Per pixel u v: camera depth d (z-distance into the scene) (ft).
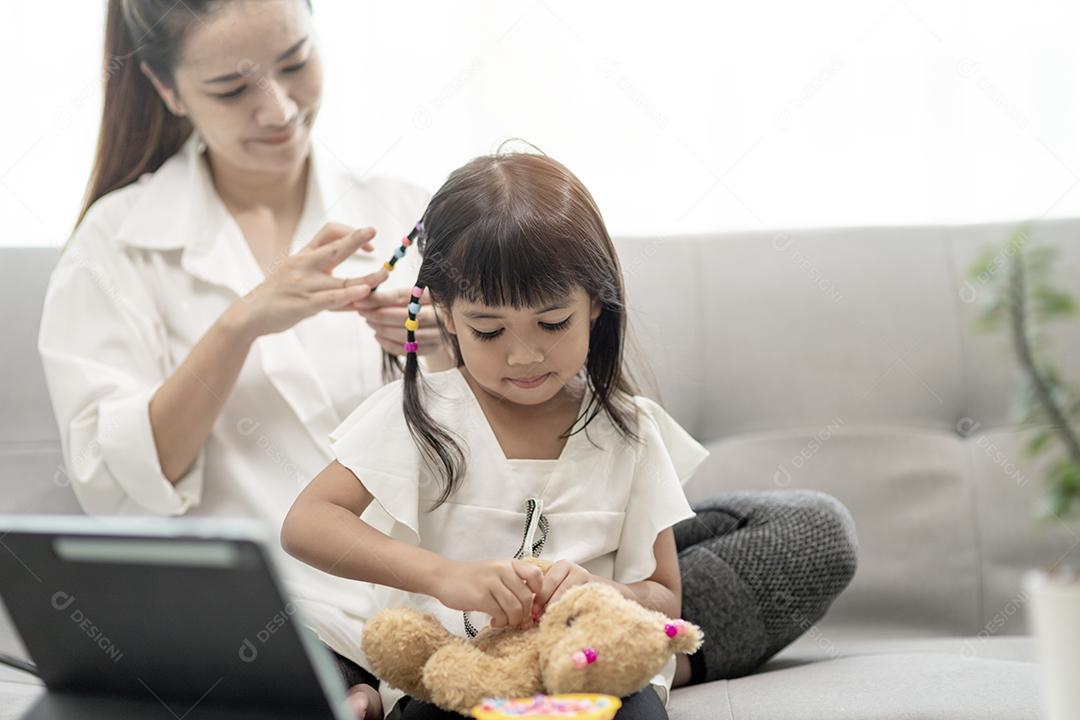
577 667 3.59
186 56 5.61
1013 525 6.19
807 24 7.88
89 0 7.70
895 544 6.22
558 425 4.77
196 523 3.01
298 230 6.22
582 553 4.53
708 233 6.76
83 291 5.78
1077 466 3.94
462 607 4.06
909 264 6.64
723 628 4.88
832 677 4.56
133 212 5.95
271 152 5.87
